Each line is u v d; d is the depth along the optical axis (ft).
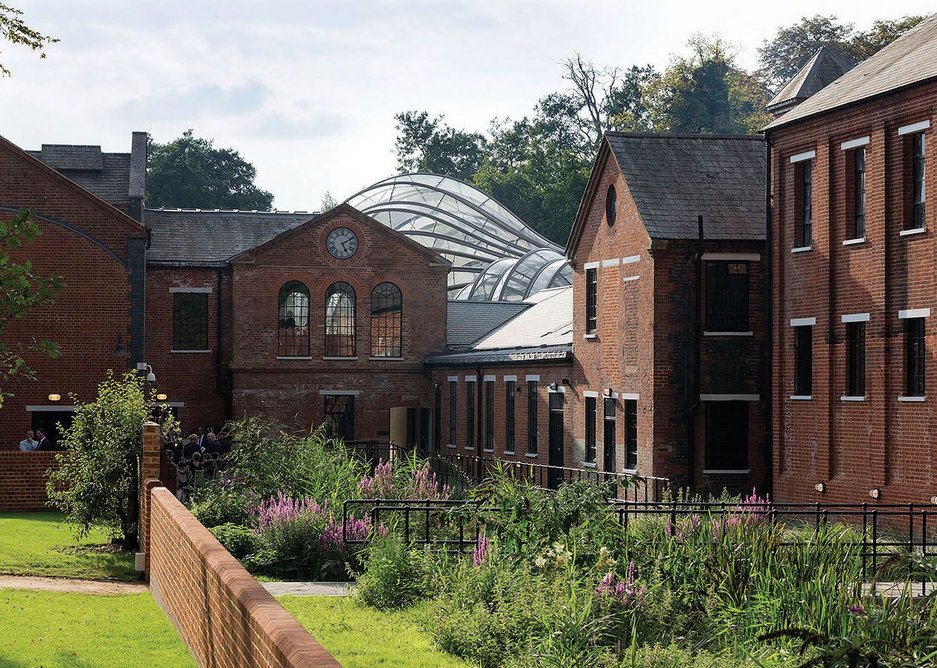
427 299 159.22
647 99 288.51
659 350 102.83
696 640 43.50
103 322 128.06
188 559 42.75
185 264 151.84
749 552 49.26
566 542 52.75
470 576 48.93
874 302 85.87
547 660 38.63
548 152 298.97
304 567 62.28
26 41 54.70
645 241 103.96
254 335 153.17
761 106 294.05
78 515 71.31
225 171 313.94
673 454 102.83
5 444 126.72
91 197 127.44
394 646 43.65
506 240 218.18
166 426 76.95
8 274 44.93
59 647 42.24
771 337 98.63
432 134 344.28
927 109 80.53
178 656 41.24
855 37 214.90
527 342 139.44
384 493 77.66
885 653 32.60
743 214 106.11
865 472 86.43
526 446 129.80
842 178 90.17
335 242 156.15
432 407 158.10
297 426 154.61
